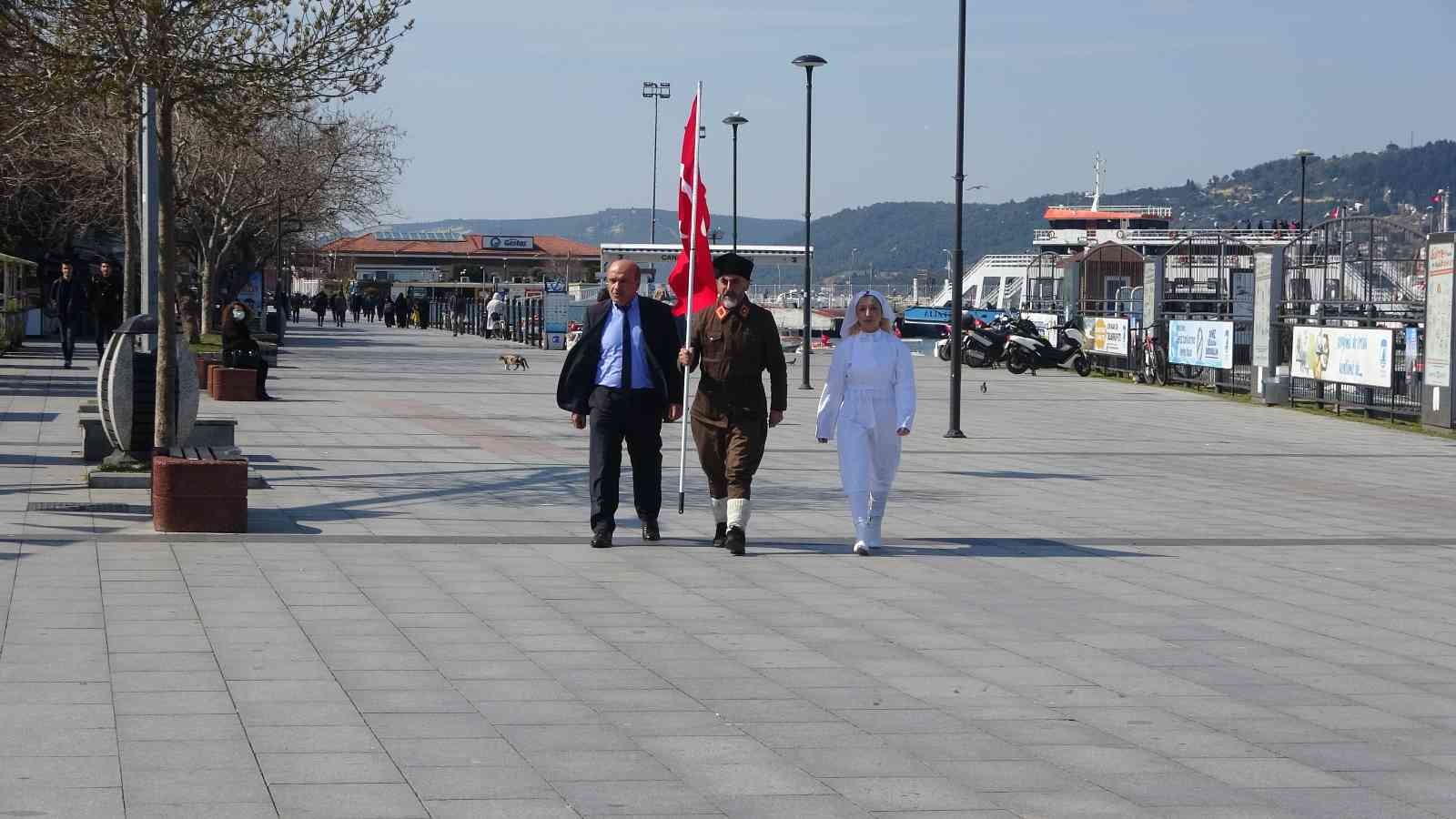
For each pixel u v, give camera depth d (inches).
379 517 500.4
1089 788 222.8
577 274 5728.3
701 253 502.9
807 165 1405.0
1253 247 1339.8
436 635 319.3
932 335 3046.3
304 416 927.0
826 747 241.8
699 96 496.4
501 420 927.7
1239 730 258.1
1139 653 317.4
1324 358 1204.5
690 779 223.1
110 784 213.3
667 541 463.8
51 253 1953.7
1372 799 219.6
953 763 234.4
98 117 700.7
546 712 259.6
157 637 308.5
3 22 513.3
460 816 203.3
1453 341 1013.8
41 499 510.3
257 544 430.6
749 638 324.5
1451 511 607.2
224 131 553.0
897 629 337.4
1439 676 301.0
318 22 536.1
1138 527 529.7
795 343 2341.3
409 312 3789.4
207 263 1846.7
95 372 1251.2
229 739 237.8
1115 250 1999.3
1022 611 362.3
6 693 261.0
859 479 442.9
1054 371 1857.8
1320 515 581.3
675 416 453.4
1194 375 1514.5
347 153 2022.6
